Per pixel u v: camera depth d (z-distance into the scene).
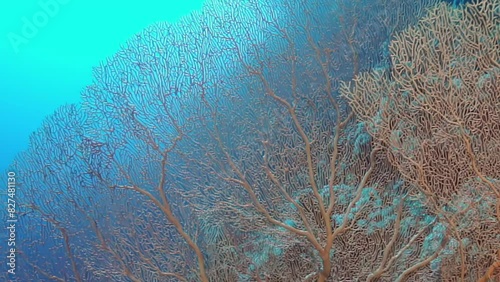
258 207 3.52
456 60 2.73
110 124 4.25
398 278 3.21
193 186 4.02
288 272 3.64
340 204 3.60
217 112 4.10
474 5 2.82
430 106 2.68
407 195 3.47
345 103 3.97
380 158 3.61
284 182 3.79
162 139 4.12
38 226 4.35
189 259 3.89
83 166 4.30
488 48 2.73
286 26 4.52
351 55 4.36
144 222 4.02
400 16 4.58
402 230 3.46
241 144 3.97
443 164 2.82
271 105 4.07
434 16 2.82
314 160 3.80
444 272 3.10
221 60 4.34
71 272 4.18
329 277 3.47
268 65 4.22
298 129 3.65
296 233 3.35
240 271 3.72
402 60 2.81
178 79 4.21
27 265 4.30
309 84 4.17
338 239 3.53
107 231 4.08
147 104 4.19
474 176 2.78
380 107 2.81
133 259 3.95
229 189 3.88
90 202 4.20
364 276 3.40
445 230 3.01
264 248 3.71
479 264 2.97
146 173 4.12
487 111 2.72
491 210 2.75
